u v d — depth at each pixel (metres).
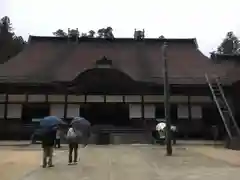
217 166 13.50
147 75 32.03
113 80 29.64
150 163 14.38
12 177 10.92
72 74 31.88
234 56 38.41
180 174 11.45
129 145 24.72
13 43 57.25
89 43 38.53
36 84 29.34
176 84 29.97
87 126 14.67
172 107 29.91
